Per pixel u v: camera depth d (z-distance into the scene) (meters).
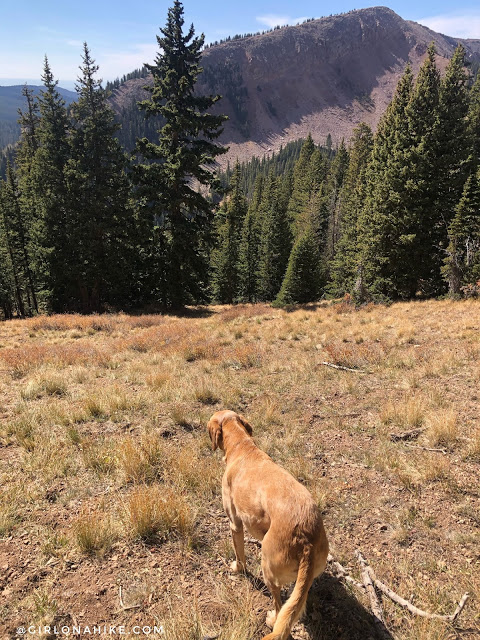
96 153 28.91
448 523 4.34
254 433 6.59
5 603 3.20
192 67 29.27
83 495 4.72
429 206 25.45
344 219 45.50
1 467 5.26
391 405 7.22
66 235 29.20
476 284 22.59
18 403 7.61
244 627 3.02
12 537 3.96
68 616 3.13
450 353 10.31
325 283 47.69
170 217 30.84
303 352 12.11
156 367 10.72
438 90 26.00
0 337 17.19
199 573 3.66
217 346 12.69
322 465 5.62
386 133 29.09
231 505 3.49
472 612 3.28
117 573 3.58
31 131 41.16
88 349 13.20
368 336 13.27
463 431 6.30
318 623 3.23
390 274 27.33
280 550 2.74
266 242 52.84
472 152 27.83
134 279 33.16
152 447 5.66
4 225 34.25
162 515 4.15
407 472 5.35
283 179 90.25
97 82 28.97
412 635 3.10
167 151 29.52
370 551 4.01
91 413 7.23
